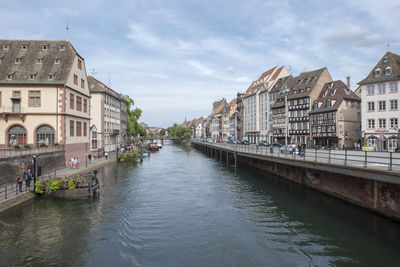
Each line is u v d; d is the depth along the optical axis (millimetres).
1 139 26453
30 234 11641
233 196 18688
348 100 42312
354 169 13305
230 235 11750
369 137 35250
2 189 16781
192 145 104938
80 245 10664
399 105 32281
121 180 24672
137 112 82250
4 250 10125
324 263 9227
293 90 52562
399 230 11469
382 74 34250
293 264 9203
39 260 9406
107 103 51188
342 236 11344
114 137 56375
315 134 45719
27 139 26656
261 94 65125
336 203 16172
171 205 16375
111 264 9211
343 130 41594
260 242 10992
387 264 9078
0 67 27484
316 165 16656
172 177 26719
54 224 12891
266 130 62438
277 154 24438
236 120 82875
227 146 42875
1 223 12828
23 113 26375
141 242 11039
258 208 15672
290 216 14117
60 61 28906
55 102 26953
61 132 26984
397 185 11797
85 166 28703
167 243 10953
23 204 15633
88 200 17297
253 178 26406
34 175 17359
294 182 22641
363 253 9852
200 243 10938
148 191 20156
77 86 30875
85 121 33625
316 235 11555
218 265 9172
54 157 24688
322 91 46812
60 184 17266
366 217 13242
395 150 29281
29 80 26875
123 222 13328
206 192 19953
